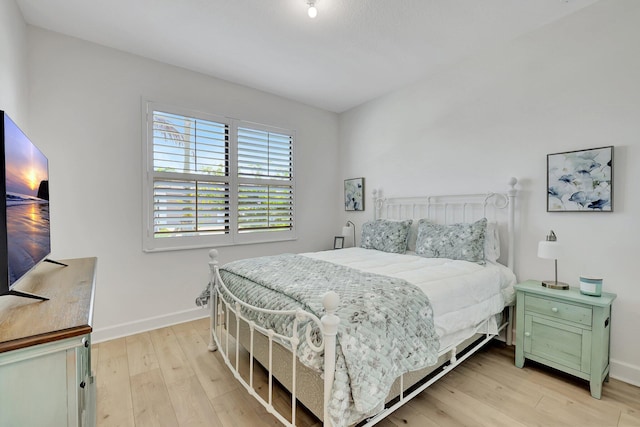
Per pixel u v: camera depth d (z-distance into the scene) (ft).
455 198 9.45
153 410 5.36
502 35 7.79
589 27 6.68
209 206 10.09
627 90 6.22
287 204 12.22
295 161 12.40
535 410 5.37
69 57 7.70
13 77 6.12
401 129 11.14
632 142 6.16
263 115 11.40
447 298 5.64
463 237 8.09
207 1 6.37
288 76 10.12
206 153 10.01
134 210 8.70
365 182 12.69
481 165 8.76
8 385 2.52
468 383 6.23
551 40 7.28
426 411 5.33
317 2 6.40
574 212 6.98
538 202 7.58
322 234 13.43
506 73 8.14
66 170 7.70
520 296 6.87
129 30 7.47
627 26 6.20
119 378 6.35
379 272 6.69
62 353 2.73
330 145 13.67
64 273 4.99
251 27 7.32
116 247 8.44
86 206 7.99
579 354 5.97
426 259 8.26
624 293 6.28
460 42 8.11
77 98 7.82
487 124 8.59
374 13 6.79
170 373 6.56
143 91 8.78
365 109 12.61
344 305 4.33
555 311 6.30
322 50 8.42
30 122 7.19
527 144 7.77
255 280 5.99
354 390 3.62
